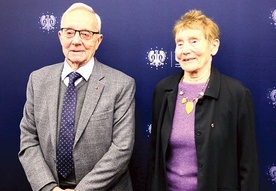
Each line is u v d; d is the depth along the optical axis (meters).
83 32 1.36
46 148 1.38
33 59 1.75
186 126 1.28
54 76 1.43
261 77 1.66
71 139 1.35
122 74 1.46
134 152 1.75
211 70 1.35
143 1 1.68
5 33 1.76
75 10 1.39
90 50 1.40
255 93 1.67
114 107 1.38
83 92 1.39
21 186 1.81
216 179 1.23
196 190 1.26
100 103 1.37
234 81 1.31
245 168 1.27
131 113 1.40
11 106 1.78
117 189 1.41
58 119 1.37
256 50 1.65
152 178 1.42
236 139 1.27
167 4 1.67
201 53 1.28
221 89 1.29
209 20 1.32
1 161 1.81
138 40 1.70
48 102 1.39
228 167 1.27
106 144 1.37
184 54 1.29
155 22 1.68
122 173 1.40
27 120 1.45
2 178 1.82
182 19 1.34
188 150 1.28
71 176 1.38
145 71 1.71
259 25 1.64
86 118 1.34
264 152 1.68
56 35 1.73
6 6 1.74
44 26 1.74
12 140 1.79
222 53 1.67
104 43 1.72
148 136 1.74
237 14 1.64
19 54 1.76
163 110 1.35
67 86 1.41
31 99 1.45
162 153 1.33
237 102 1.27
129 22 1.70
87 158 1.35
